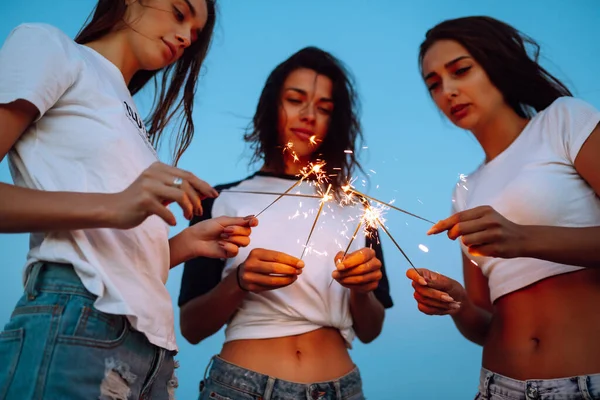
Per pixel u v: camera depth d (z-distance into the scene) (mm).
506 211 1761
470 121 1948
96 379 1241
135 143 1434
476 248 1560
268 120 2279
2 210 1188
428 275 1831
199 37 1924
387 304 2152
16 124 1280
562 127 1758
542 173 1731
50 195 1222
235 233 1707
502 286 1747
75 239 1292
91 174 1344
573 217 1687
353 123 2406
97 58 1497
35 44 1345
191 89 1937
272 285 1796
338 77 2334
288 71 2270
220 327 1982
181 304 2045
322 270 1952
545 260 1582
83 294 1268
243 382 1794
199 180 1287
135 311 1323
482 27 1970
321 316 1890
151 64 1605
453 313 1943
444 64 1966
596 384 1505
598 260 1536
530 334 1656
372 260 1824
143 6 1582
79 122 1367
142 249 1397
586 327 1577
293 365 1812
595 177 1664
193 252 1703
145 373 1368
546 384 1566
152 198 1224
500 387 1674
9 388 1184
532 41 2070
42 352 1202
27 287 1274
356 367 1943
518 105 1980
